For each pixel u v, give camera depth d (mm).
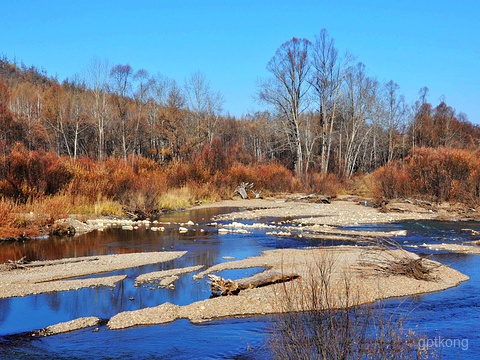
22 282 9141
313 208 24250
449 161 25547
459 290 8461
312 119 53969
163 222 19500
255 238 14820
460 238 14742
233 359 5352
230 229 17078
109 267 10492
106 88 51344
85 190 21672
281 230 16750
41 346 5910
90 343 5988
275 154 55719
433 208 22219
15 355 5609
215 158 34938
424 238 14727
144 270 10266
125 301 7867
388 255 10688
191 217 21500
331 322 4660
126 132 53250
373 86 47250
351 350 4582
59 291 8508
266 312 7074
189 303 7738
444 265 10211
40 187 19641
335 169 43219
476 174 23750
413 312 7051
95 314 7215
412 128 63781
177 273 9867
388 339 5008
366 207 24625
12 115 49750
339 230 16391
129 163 30703
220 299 7656
